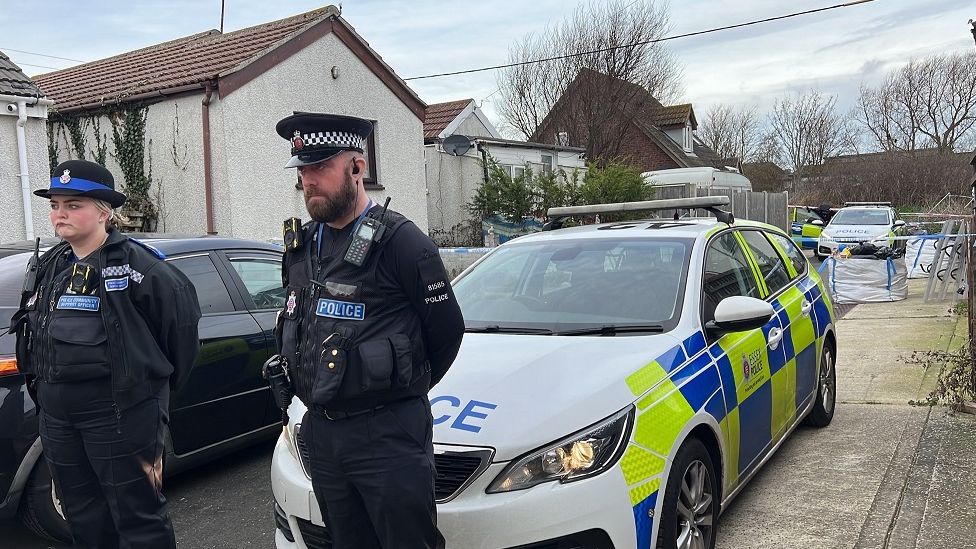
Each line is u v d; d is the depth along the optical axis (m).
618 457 2.70
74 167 2.86
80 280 2.84
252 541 3.85
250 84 10.98
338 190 2.32
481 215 15.82
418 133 13.93
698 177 19.55
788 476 4.27
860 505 3.80
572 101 24.95
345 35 12.44
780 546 3.42
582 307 3.74
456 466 2.64
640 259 3.99
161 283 2.98
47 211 9.78
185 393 4.23
